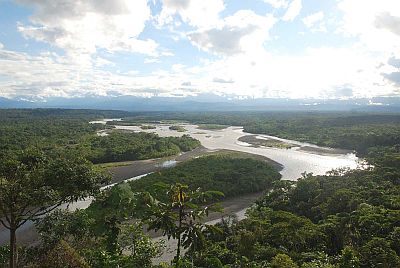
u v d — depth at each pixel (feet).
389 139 385.09
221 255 112.47
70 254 60.29
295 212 178.50
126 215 47.75
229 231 142.31
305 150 390.21
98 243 61.52
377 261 107.04
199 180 225.56
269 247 128.06
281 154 359.25
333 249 136.15
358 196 174.60
